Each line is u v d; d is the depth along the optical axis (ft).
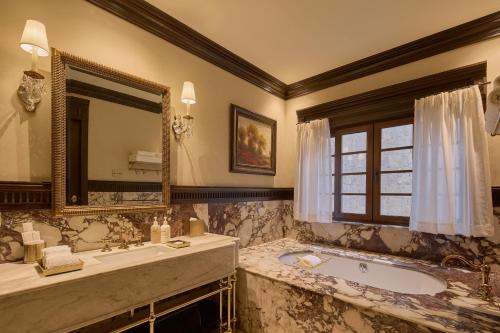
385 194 8.56
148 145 6.20
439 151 7.01
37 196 4.63
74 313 3.67
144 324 5.51
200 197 7.40
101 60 5.58
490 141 6.59
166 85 6.77
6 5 4.45
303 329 5.50
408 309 4.51
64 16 5.10
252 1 6.04
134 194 5.91
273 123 10.18
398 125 8.36
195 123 7.45
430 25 6.89
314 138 9.64
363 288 5.43
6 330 3.15
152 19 6.39
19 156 4.51
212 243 6.02
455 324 4.04
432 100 7.17
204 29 7.13
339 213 9.58
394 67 8.28
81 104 5.19
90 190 5.23
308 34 7.33
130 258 5.27
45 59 4.84
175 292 4.94
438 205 6.94
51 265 3.73
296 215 9.78
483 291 5.06
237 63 8.63
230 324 6.31
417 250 7.56
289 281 5.84
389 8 6.24
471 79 6.89
